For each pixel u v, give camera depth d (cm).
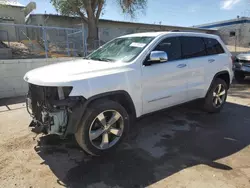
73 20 1856
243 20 2820
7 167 286
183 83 406
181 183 256
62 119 275
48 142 356
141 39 387
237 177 266
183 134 391
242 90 750
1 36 1580
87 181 260
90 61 371
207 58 454
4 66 633
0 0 1200
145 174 273
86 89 281
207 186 250
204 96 466
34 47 1280
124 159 308
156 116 482
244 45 2859
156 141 364
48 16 1747
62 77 279
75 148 339
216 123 443
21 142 354
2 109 527
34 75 309
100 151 305
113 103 307
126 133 329
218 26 3097
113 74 308
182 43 413
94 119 291
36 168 285
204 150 333
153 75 352
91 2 1586
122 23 2170
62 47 1355
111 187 250
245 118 472
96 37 1617
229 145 350
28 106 338
